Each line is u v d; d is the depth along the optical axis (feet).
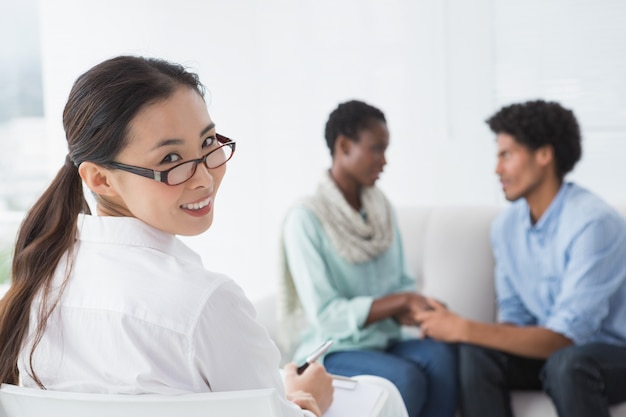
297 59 9.44
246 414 2.54
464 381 5.69
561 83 8.10
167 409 2.56
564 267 5.90
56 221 2.96
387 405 3.92
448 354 5.87
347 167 5.99
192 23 9.78
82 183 3.08
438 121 8.77
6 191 10.84
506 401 5.62
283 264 6.05
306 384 3.73
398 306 5.78
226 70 9.79
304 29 9.32
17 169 10.83
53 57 10.12
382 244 6.11
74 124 2.78
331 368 5.69
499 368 5.75
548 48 8.09
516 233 6.42
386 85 9.00
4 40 10.50
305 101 9.50
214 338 2.66
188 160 2.79
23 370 2.97
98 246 2.88
